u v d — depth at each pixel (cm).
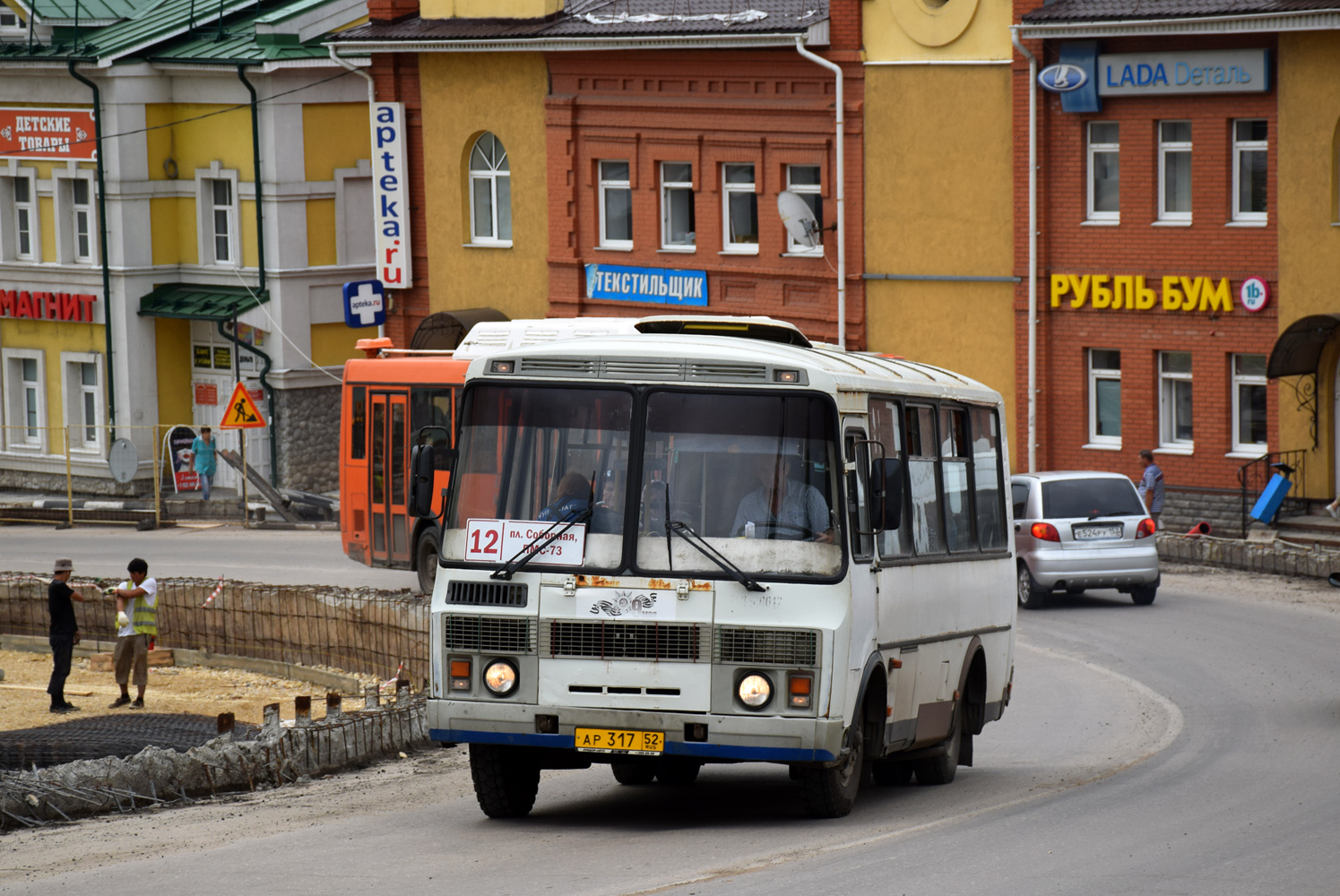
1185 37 7038
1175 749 3647
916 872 2308
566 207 8875
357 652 5278
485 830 2773
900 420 3002
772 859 2419
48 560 7950
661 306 8662
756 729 2597
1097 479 5950
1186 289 7194
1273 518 7000
